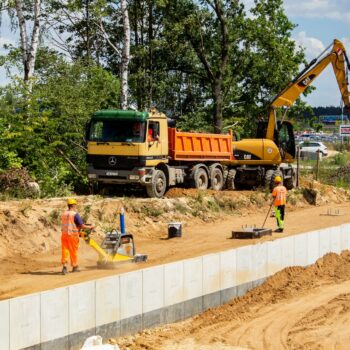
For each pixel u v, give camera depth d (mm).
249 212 33062
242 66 50500
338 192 41125
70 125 32844
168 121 32312
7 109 30484
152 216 28203
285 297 21562
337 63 38031
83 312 15680
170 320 18297
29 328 14484
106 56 49375
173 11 47188
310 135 110750
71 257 19875
